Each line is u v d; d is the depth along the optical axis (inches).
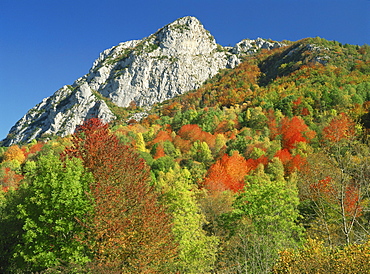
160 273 972.6
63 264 884.6
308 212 1181.1
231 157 2571.4
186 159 3230.8
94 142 1317.7
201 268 1049.5
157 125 5319.9
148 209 990.4
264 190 1226.0
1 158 3735.2
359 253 517.7
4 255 1107.9
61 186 927.0
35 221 924.6
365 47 7504.9
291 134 3240.7
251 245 1055.6
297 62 7815.0
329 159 615.5
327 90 4399.6
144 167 1448.1
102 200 908.6
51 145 3767.2
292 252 617.0
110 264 832.9
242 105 6122.1
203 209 1572.3
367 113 2736.2
